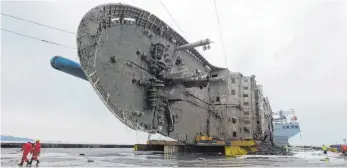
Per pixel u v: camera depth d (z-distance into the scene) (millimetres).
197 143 35438
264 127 52438
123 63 25469
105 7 23531
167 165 17812
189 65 38688
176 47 33656
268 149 39625
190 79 28547
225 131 43906
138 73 27406
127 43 26328
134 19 27750
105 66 23156
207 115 42562
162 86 28484
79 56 20438
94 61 21766
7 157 22797
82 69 20625
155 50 29641
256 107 47875
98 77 22141
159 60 29469
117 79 24438
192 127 37312
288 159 26797
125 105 25094
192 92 38094
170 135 31906
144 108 27719
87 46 21328
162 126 30500
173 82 29859
